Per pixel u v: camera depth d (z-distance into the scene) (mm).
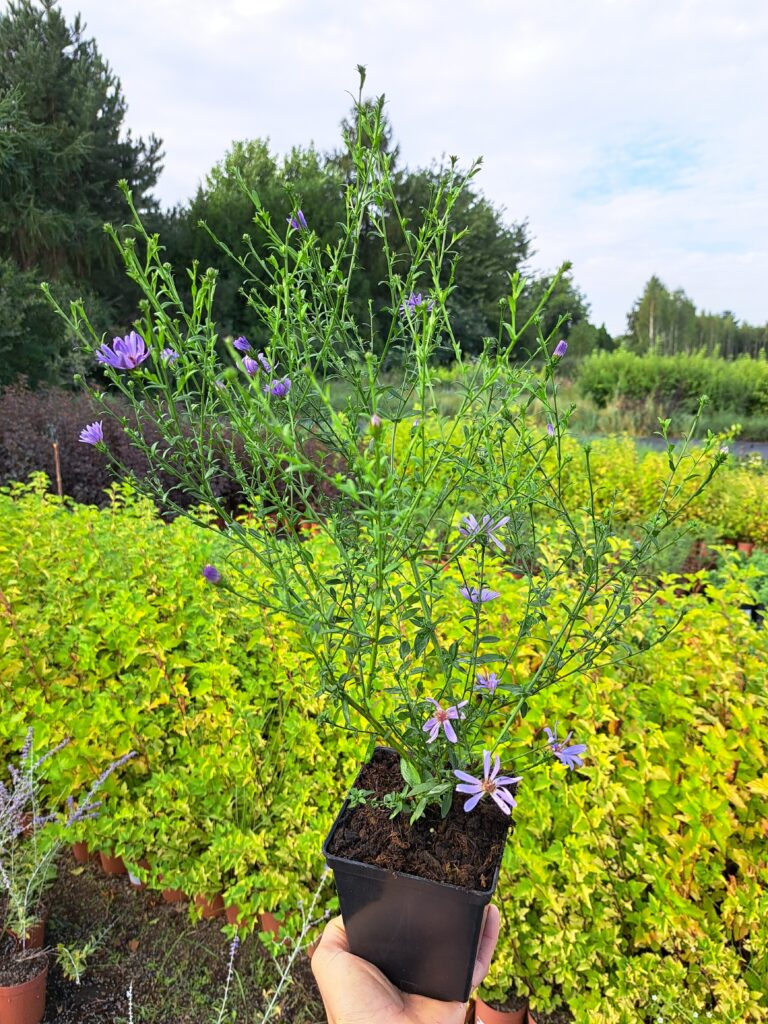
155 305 938
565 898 1737
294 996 2080
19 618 2508
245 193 1138
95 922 2283
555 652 1146
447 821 1138
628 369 17484
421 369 977
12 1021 1951
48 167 15227
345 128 1143
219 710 2207
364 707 1070
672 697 1958
